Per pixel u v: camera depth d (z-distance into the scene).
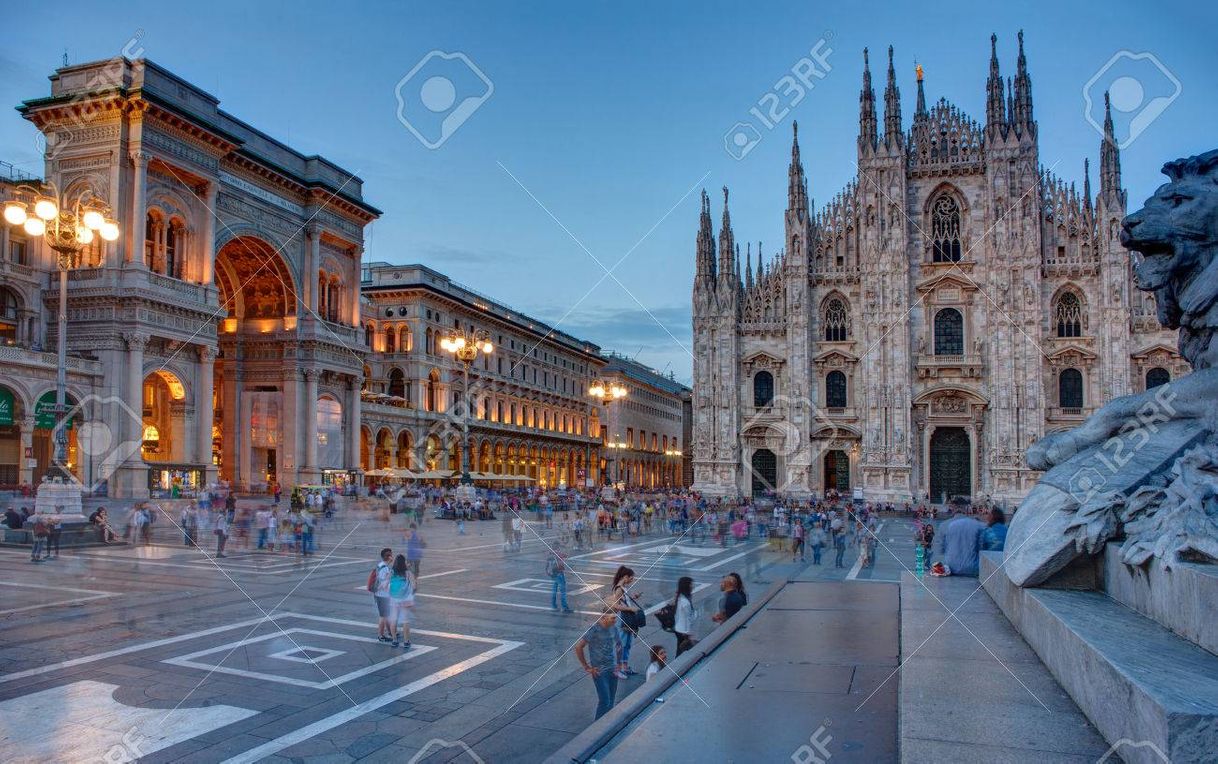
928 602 10.07
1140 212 8.31
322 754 10.09
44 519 30.66
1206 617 5.23
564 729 11.19
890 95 69.00
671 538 44.81
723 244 72.25
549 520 48.69
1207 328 7.82
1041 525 7.94
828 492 65.88
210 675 13.44
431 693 12.76
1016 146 66.69
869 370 67.81
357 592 22.27
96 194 57.00
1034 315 65.31
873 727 6.84
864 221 69.00
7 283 55.00
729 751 6.32
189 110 59.97
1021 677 6.54
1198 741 3.85
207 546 34.75
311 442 72.75
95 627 17.00
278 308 74.19
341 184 78.88
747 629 11.20
